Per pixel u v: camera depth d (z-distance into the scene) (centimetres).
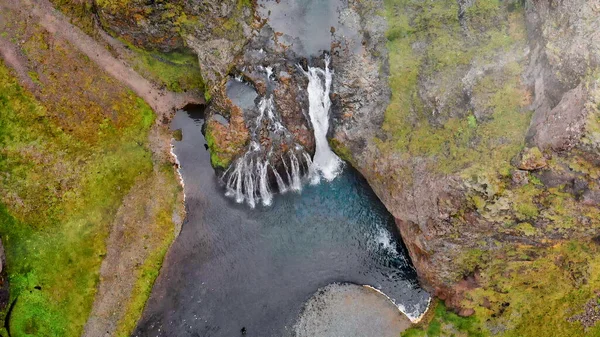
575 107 2373
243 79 3206
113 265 3064
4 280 2892
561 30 2545
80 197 3078
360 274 3166
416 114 3038
